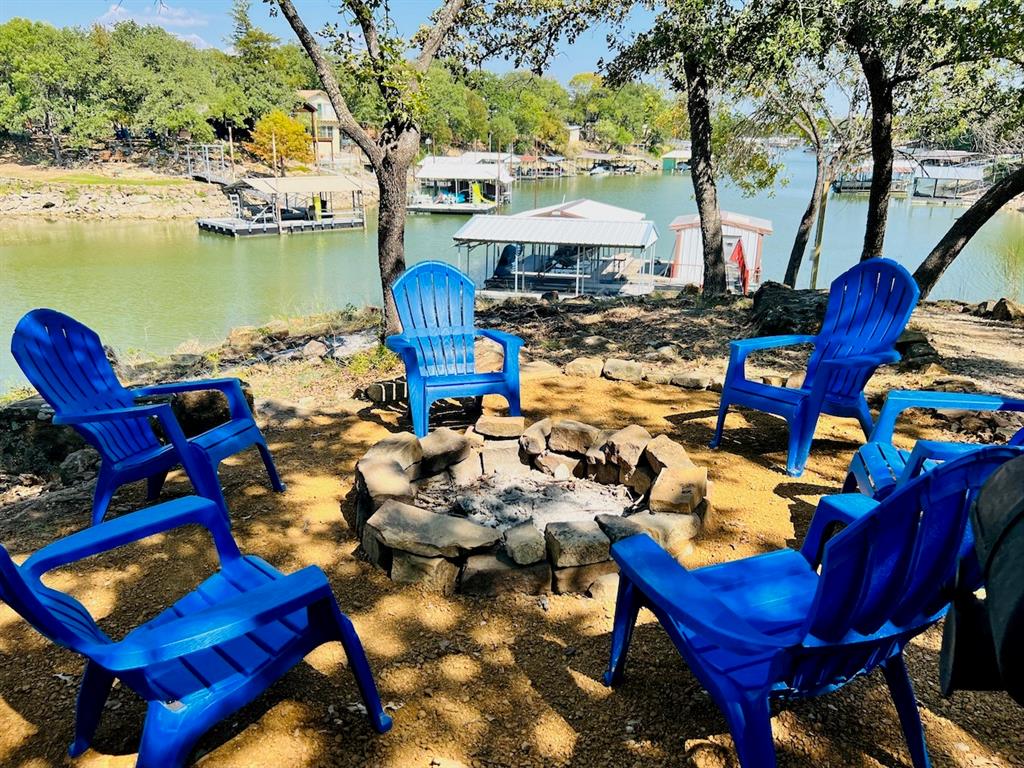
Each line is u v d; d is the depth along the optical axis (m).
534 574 2.64
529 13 7.95
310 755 1.93
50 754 1.94
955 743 1.96
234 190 39.72
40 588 1.70
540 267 25.23
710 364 5.53
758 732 1.59
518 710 2.10
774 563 2.13
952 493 1.45
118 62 46.50
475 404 4.63
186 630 1.60
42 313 3.09
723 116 15.94
